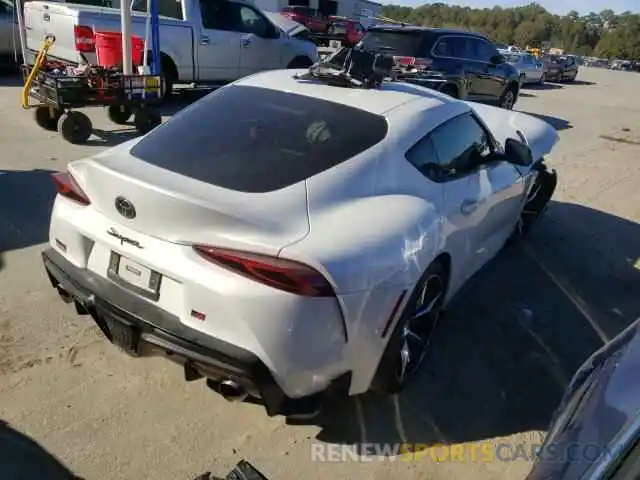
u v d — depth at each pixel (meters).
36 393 2.73
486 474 2.56
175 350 2.26
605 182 7.54
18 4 8.59
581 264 4.90
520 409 3.00
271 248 2.14
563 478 1.59
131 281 2.41
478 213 3.44
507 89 11.77
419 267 2.63
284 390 2.25
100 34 7.55
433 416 2.88
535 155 4.80
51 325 3.25
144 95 7.41
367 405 2.90
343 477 2.47
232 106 3.00
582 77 28.28
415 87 3.58
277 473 2.45
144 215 2.31
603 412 1.68
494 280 4.43
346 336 2.30
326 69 3.37
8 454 2.38
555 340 3.68
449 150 3.22
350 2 39.00
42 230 4.45
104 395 2.78
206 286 2.18
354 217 2.45
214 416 2.73
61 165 6.06
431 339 3.37
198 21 9.71
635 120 13.60
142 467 2.40
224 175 2.48
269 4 31.66
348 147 2.70
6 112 8.16
